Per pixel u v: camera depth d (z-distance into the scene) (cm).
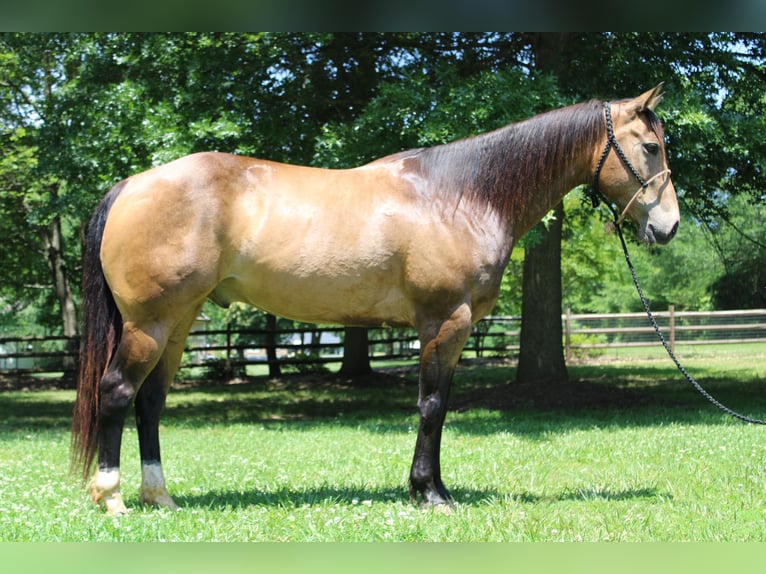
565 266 2491
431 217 448
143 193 434
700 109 906
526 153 473
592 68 1069
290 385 1769
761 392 1293
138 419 471
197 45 1015
